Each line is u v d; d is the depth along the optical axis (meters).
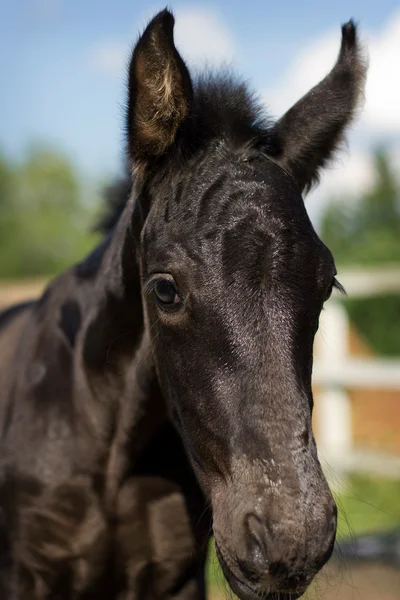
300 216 2.28
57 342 3.00
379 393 8.41
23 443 2.90
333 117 2.75
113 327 2.80
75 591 2.89
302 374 2.18
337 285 2.54
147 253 2.45
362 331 10.59
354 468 6.80
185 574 2.96
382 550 5.25
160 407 2.77
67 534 2.83
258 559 2.03
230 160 2.44
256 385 2.12
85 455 2.83
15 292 8.89
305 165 2.75
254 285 2.17
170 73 2.45
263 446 2.08
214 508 2.25
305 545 1.99
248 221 2.23
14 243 32.66
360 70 2.79
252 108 2.67
